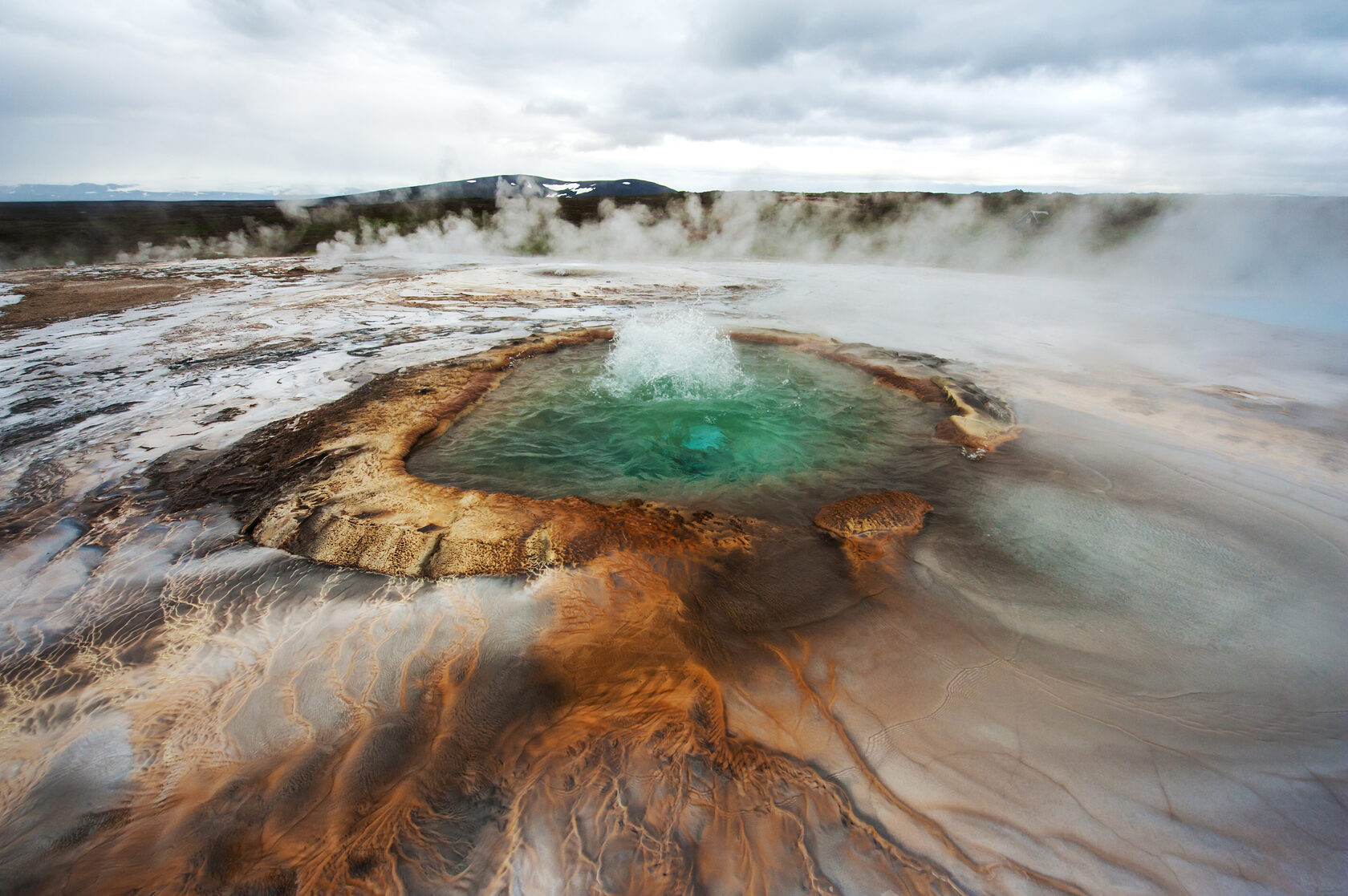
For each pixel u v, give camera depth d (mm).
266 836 1811
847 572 3080
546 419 5082
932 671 2451
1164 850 1781
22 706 2246
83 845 1790
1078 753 2088
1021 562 3156
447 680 2361
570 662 2455
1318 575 3027
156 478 3920
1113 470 4109
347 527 3314
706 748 2080
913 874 1723
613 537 3289
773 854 1765
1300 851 1776
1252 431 4676
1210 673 2432
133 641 2566
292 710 2236
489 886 1672
